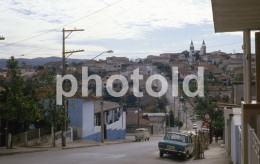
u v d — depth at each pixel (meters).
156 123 89.12
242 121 9.32
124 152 24.78
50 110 30.17
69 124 44.00
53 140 34.44
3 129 28.94
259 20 8.48
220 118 40.72
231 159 17.91
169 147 20.83
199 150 21.14
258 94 9.14
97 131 49.19
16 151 24.09
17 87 25.64
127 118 83.75
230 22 8.67
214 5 7.12
